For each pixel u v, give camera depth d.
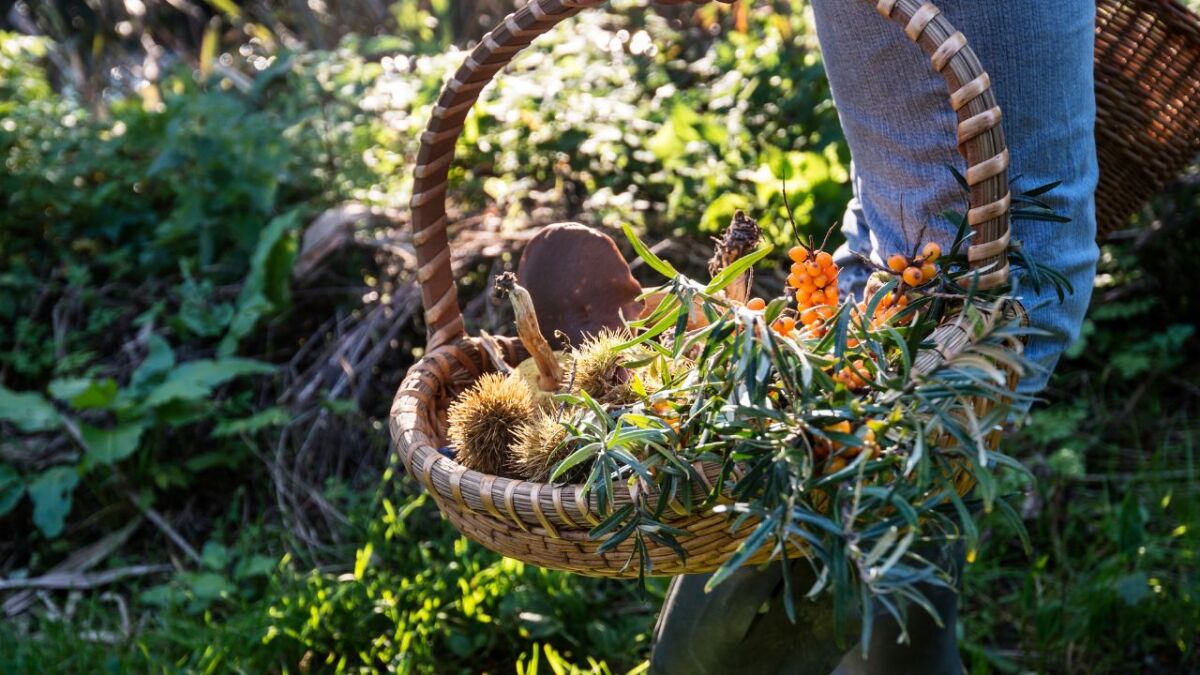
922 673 1.58
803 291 1.16
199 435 2.91
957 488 1.08
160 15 5.47
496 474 1.22
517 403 1.23
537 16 1.26
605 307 1.43
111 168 3.51
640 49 3.46
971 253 1.08
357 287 3.14
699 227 2.70
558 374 1.30
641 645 2.21
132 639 2.35
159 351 2.88
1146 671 2.13
